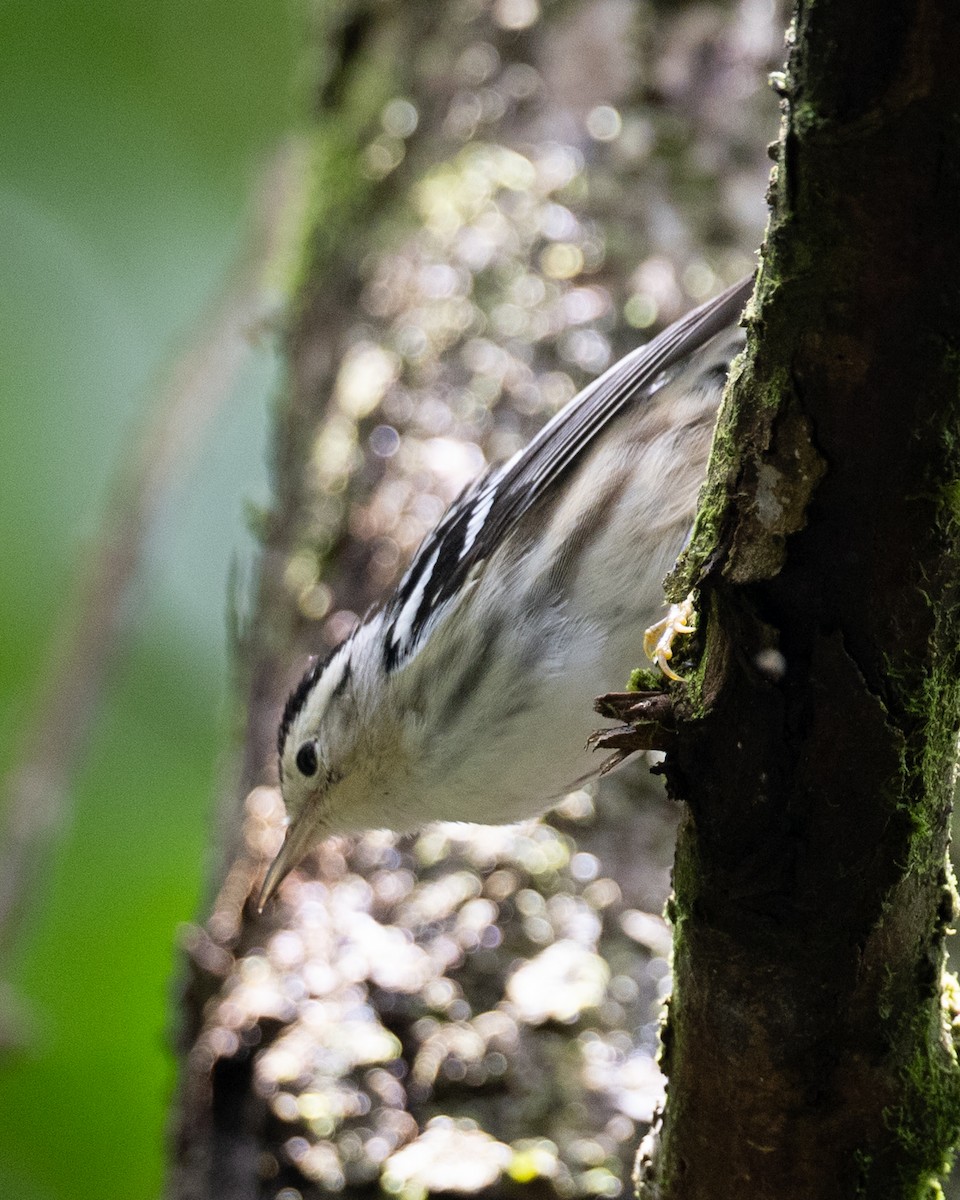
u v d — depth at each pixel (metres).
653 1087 6.71
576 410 7.15
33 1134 11.00
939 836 4.48
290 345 10.81
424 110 10.70
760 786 4.27
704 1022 4.70
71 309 14.32
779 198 3.86
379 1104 6.77
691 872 4.58
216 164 14.29
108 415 14.14
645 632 6.77
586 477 7.00
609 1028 7.02
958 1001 5.02
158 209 14.34
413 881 7.84
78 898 11.95
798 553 4.09
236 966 7.61
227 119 14.22
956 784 4.85
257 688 9.31
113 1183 10.96
